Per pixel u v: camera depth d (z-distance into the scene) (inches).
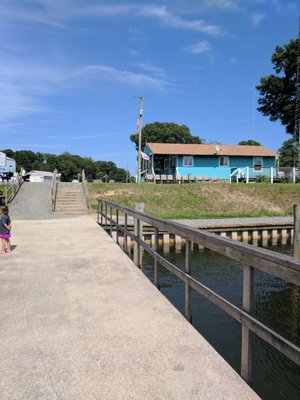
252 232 635.5
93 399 94.7
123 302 172.6
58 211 700.7
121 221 597.3
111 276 221.1
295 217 435.8
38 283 205.6
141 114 1167.0
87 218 601.0
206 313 256.2
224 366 112.1
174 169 1286.9
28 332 138.1
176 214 760.3
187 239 156.4
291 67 1380.4
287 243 631.8
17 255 284.4
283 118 1514.5
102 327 142.3
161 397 95.4
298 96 1337.4
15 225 485.1
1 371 109.4
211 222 661.9
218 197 888.3
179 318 151.6
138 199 839.1
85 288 195.9
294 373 182.5
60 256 281.3
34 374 107.5
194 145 1354.6
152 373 107.7
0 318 152.7
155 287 197.9
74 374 107.3
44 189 902.4
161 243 557.3
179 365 112.5
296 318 255.4
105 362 114.4
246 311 106.5
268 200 900.6
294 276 84.2
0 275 223.3
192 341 129.6
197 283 142.0
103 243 340.8
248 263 104.5
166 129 2625.5
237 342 211.2
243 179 1211.9
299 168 1174.3
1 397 95.8
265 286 328.8
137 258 263.0
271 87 1449.3
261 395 164.9
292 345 84.4
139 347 124.8
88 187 883.4
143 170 1502.2
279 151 2819.9
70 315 155.6
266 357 199.6
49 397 95.7
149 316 153.9
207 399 94.3
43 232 415.5
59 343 128.3
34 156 4416.8
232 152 1291.8
